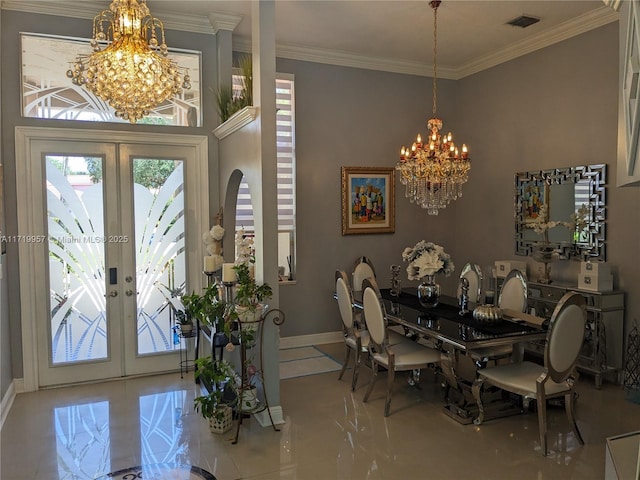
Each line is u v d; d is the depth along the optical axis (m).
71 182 4.38
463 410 3.66
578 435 3.27
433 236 6.42
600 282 4.29
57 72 4.31
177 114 4.75
